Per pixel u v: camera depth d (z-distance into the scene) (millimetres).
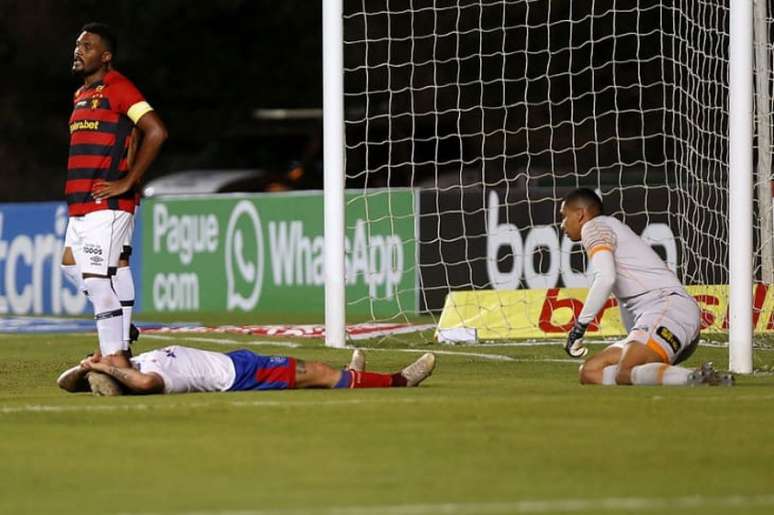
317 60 139375
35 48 140500
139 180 34812
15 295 80438
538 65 108688
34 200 140875
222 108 141875
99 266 34281
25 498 19250
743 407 28062
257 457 22234
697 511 18141
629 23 103062
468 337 50031
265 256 71250
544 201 62406
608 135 107375
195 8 137250
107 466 21578
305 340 51938
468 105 114188
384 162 118750
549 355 44531
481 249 64188
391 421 26016
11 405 28922
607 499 18875
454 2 112938
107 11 138625
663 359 32656
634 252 33312
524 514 17812
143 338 54062
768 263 53719
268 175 115438
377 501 18719
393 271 63906
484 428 25172
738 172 37938
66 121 144375
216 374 31000
